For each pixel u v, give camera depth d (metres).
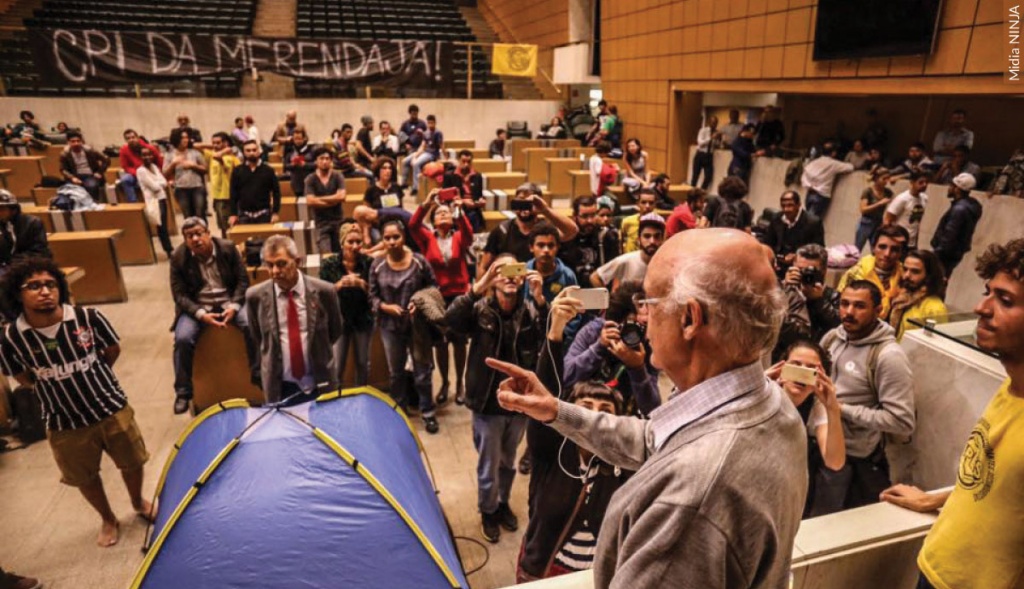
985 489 1.29
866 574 1.60
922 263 3.13
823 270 3.49
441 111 14.29
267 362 3.49
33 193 8.92
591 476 1.92
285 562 1.97
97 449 2.95
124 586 2.87
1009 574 1.26
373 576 2.03
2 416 4.02
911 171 7.46
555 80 16.19
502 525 3.26
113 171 10.10
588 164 11.31
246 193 6.64
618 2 13.27
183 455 2.44
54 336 2.72
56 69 11.89
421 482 2.59
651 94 12.41
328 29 16.86
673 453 0.81
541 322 2.88
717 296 0.81
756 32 9.17
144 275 7.23
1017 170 6.00
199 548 1.97
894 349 2.24
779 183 9.30
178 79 12.55
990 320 1.27
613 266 4.01
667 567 0.75
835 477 2.27
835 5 7.52
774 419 0.81
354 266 4.23
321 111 13.55
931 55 6.42
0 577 2.76
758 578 0.80
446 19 18.94
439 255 4.48
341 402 2.63
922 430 2.33
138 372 4.86
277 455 2.25
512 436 3.09
